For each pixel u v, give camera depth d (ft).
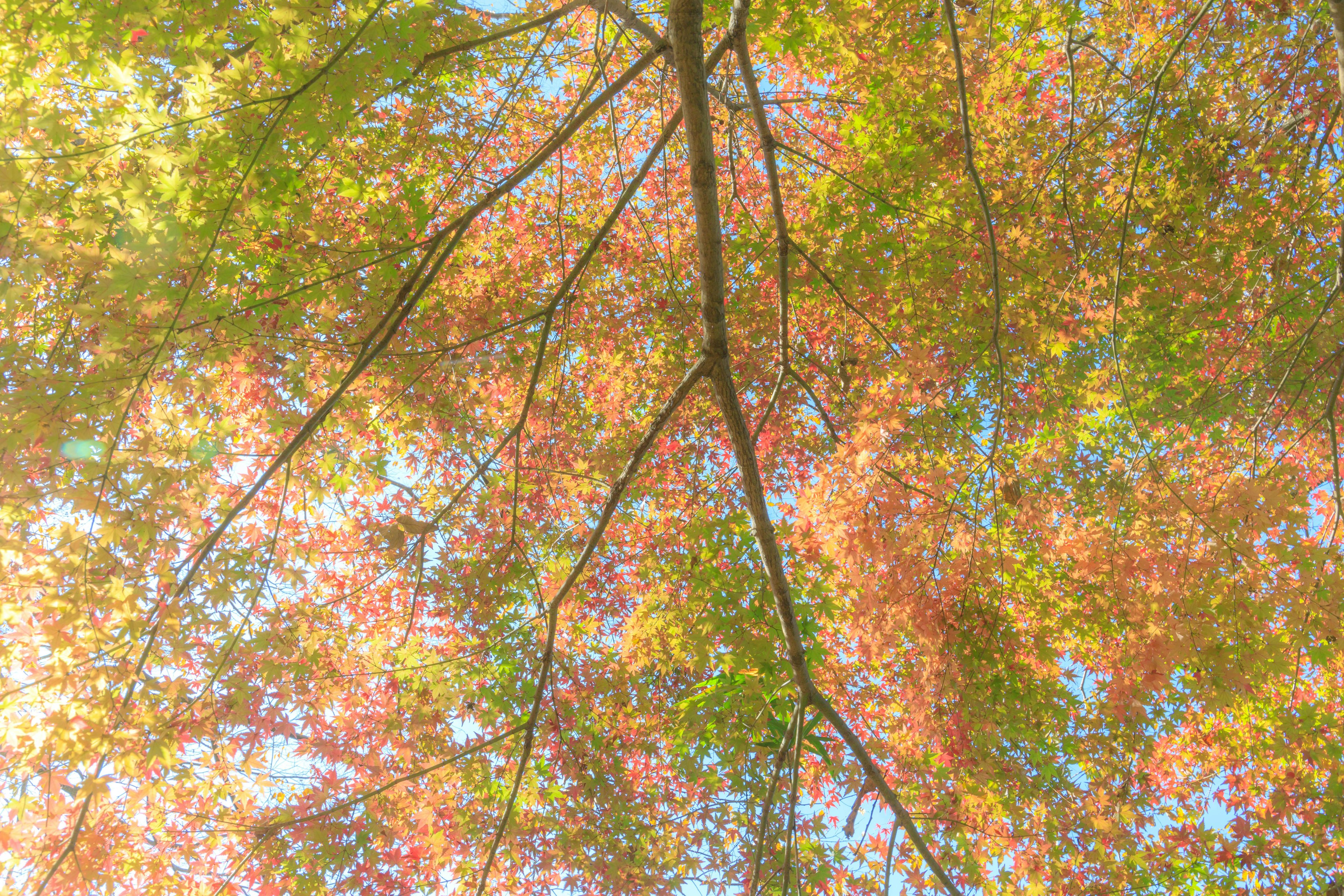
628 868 17.99
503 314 18.57
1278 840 17.94
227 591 11.89
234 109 9.02
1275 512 13.53
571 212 23.08
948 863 17.15
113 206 10.19
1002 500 14.78
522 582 18.33
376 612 19.29
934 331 18.42
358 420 16.43
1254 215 17.81
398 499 19.66
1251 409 17.56
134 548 11.39
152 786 11.75
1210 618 13.37
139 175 9.86
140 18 8.95
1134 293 17.83
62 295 13.12
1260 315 18.02
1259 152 17.35
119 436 10.68
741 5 10.88
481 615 18.97
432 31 11.70
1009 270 17.33
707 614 15.42
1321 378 16.84
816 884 16.40
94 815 11.56
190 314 10.82
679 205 23.32
